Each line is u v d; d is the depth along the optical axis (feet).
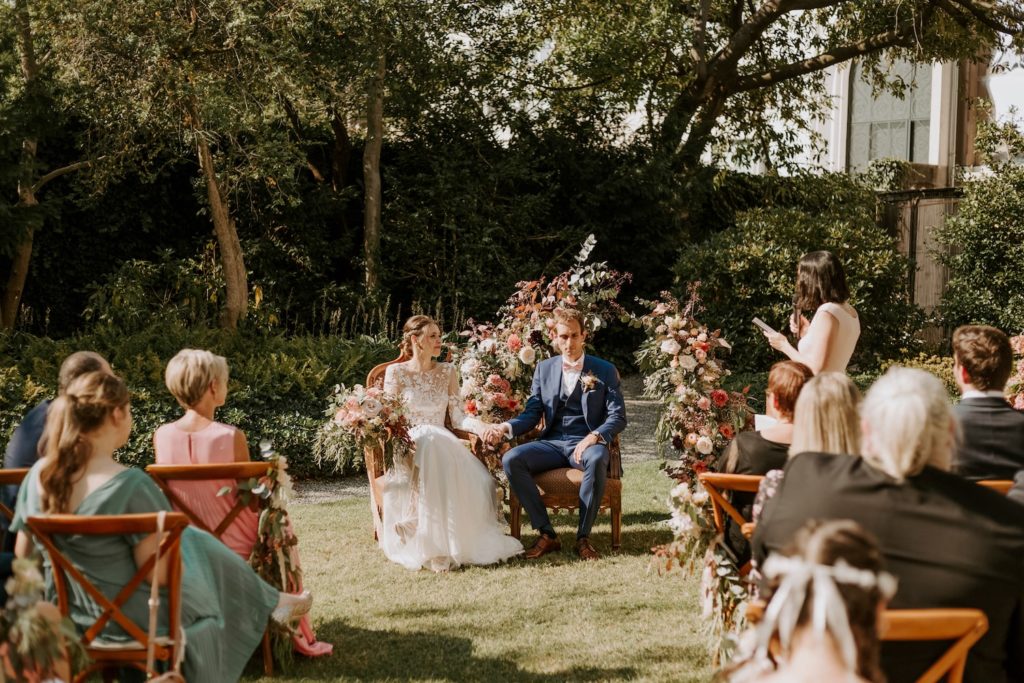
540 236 45.85
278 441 25.21
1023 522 7.32
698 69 47.70
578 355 19.17
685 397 17.83
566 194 47.34
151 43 29.50
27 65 32.55
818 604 5.25
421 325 19.04
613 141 49.26
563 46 48.67
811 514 7.59
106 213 39.65
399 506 17.78
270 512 12.66
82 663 8.74
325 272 43.83
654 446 29.30
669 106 48.96
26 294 38.60
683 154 48.91
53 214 29.66
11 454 12.30
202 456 12.68
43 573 10.00
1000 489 10.19
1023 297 43.16
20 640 7.94
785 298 39.75
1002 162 47.06
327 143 44.14
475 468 17.95
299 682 12.16
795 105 55.06
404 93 41.37
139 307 35.32
